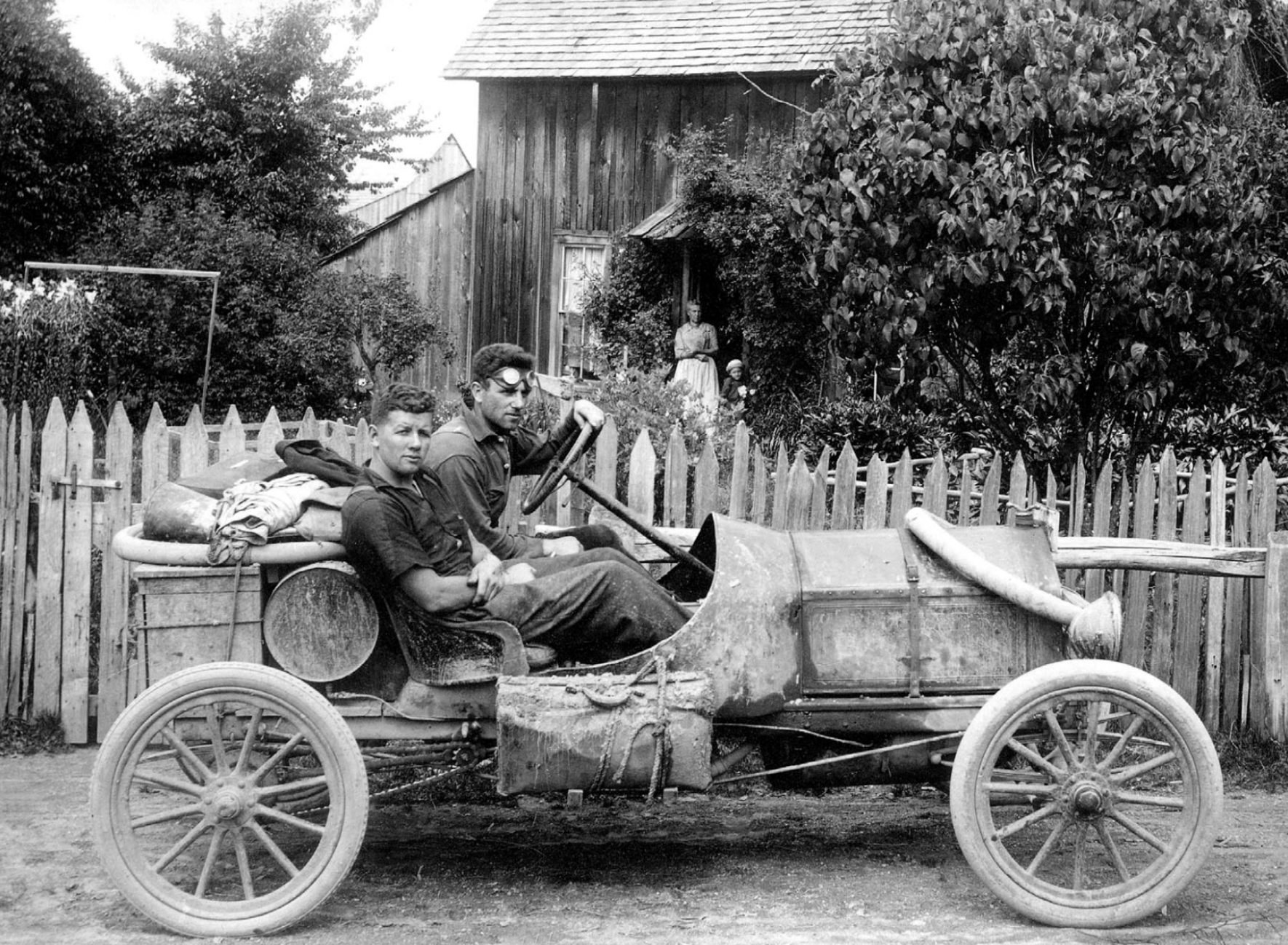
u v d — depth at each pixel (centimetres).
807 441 1070
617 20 1788
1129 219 713
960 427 902
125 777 407
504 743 416
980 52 717
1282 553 596
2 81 2025
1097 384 768
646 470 624
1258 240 770
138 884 406
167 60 2358
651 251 1647
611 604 438
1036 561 452
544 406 973
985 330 762
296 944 400
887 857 488
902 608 442
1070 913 410
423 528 425
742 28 1697
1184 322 734
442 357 1955
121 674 612
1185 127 721
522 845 502
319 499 428
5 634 617
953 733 439
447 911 429
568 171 1773
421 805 557
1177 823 523
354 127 2609
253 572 421
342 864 409
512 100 1795
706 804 562
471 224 1936
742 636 432
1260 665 617
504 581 433
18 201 2052
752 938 402
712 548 505
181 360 1728
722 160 1505
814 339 1459
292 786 416
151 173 2295
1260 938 405
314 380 1803
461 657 429
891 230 730
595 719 418
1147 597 630
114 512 614
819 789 555
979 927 413
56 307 1359
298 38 2430
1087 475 774
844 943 398
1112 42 718
